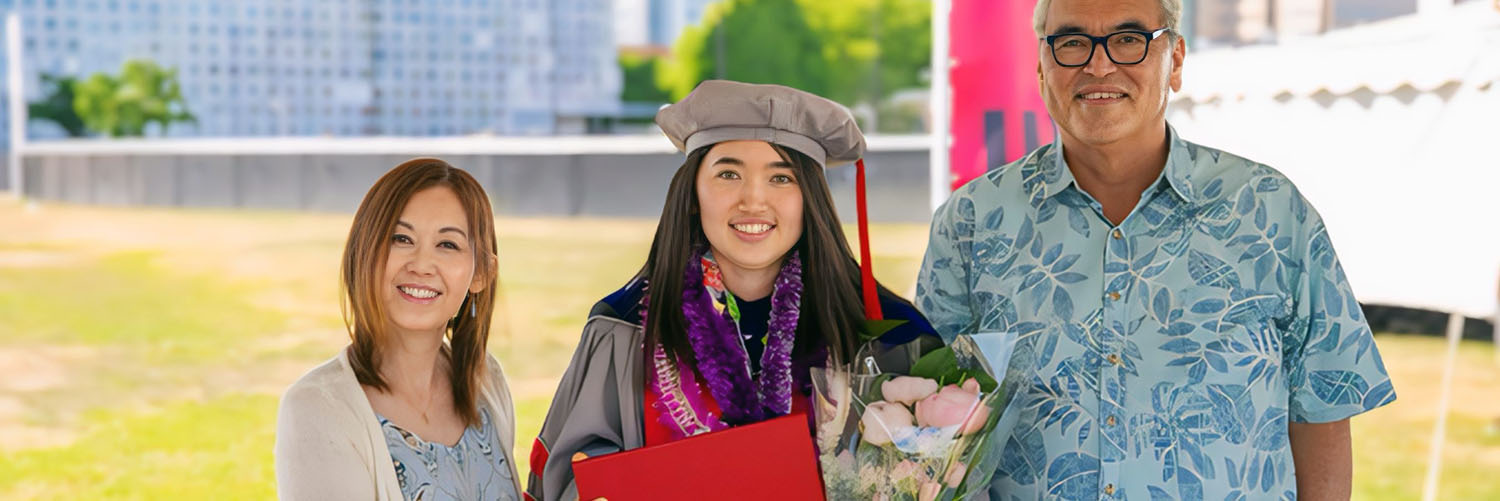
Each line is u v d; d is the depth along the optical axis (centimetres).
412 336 181
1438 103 595
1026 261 191
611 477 160
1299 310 182
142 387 742
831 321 186
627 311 189
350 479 169
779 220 182
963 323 202
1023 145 363
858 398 171
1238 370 180
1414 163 610
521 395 634
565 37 3453
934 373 173
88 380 765
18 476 537
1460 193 597
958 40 371
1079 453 183
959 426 166
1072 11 181
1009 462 189
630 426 183
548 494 184
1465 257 600
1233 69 671
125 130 2902
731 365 180
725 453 161
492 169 1695
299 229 1633
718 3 3928
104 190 2044
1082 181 190
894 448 167
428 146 1739
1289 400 188
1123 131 179
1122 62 178
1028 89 362
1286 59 647
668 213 188
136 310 1049
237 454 578
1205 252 182
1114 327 183
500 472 191
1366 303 644
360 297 177
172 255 1414
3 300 1100
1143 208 185
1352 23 815
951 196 204
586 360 187
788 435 162
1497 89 571
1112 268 184
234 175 1909
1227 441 179
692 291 185
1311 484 189
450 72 3191
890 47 3809
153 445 596
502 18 3297
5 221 1766
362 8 3034
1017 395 177
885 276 985
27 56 2834
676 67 3953
